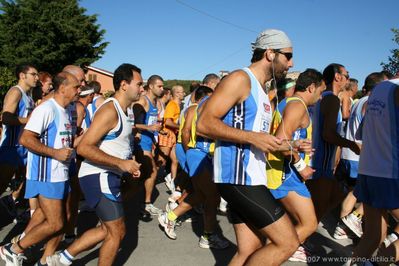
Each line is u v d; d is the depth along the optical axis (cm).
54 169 353
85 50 3544
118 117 332
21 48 3266
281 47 283
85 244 342
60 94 369
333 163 430
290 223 278
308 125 364
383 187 327
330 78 428
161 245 473
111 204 328
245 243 311
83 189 333
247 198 275
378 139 333
